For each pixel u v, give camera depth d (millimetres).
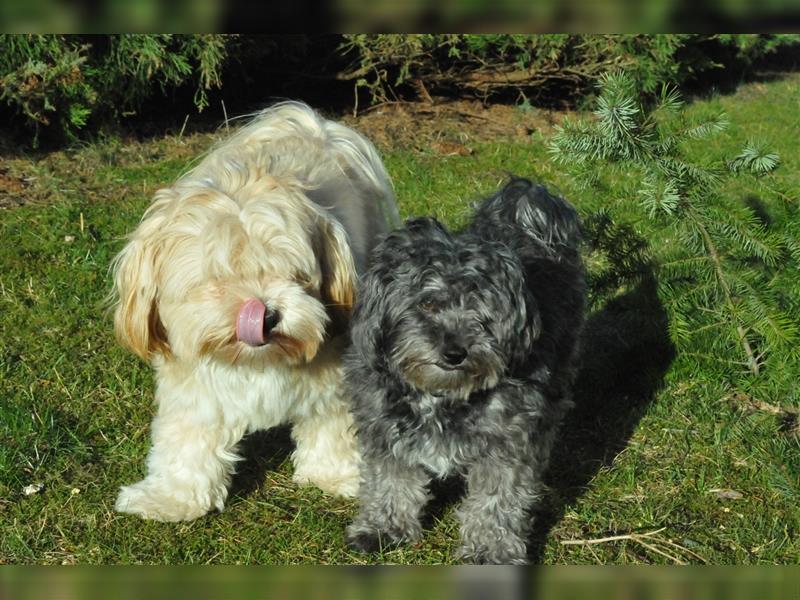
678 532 1943
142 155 3217
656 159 2156
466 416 1832
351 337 1864
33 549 1874
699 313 2232
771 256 2184
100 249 2514
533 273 1944
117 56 3141
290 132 2197
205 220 1829
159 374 1941
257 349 1811
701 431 2125
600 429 2137
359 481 1991
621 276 2271
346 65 3982
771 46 5250
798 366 2191
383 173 2242
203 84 3510
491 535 1874
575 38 4023
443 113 4070
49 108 3002
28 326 2285
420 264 1806
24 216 2625
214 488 1948
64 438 2043
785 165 3619
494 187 3080
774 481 2014
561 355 1955
